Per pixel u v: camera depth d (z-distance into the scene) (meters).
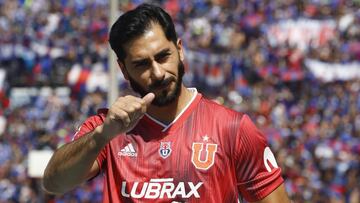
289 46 36.44
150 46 5.52
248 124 5.77
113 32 5.62
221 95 34.84
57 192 5.79
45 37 38.72
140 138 5.78
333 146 30.42
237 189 5.81
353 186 28.03
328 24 36.72
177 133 5.75
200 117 5.78
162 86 5.57
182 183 5.66
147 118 5.79
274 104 33.31
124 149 5.78
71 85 36.66
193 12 38.97
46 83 37.25
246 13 37.84
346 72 35.12
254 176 5.78
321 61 35.44
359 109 32.72
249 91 34.44
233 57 35.91
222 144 5.71
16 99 36.91
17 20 39.91
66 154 5.57
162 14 5.61
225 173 5.70
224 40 36.78
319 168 29.30
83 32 38.91
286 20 37.19
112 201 5.77
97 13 39.69
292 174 28.36
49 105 35.81
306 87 34.66
